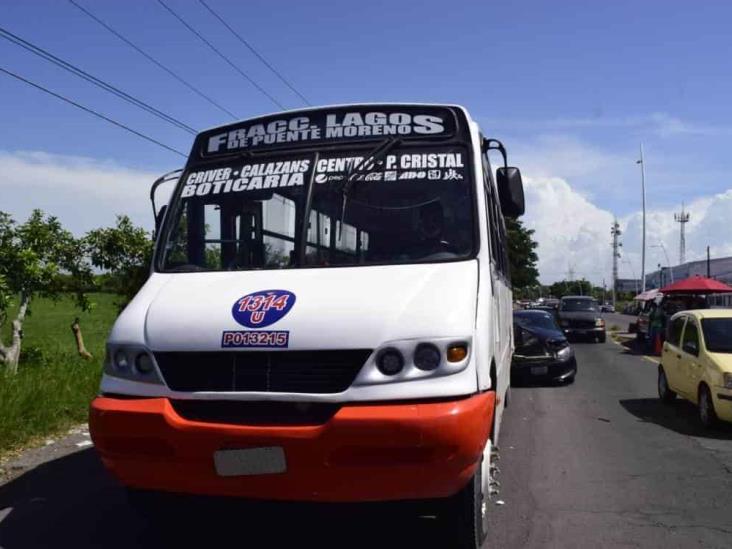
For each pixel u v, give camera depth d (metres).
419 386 4.18
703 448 8.55
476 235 5.16
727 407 9.27
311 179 5.52
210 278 5.21
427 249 5.16
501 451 8.34
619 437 9.23
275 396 4.23
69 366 12.29
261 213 5.54
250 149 5.96
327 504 5.93
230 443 4.21
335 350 4.26
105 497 6.31
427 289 4.64
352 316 4.34
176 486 4.45
